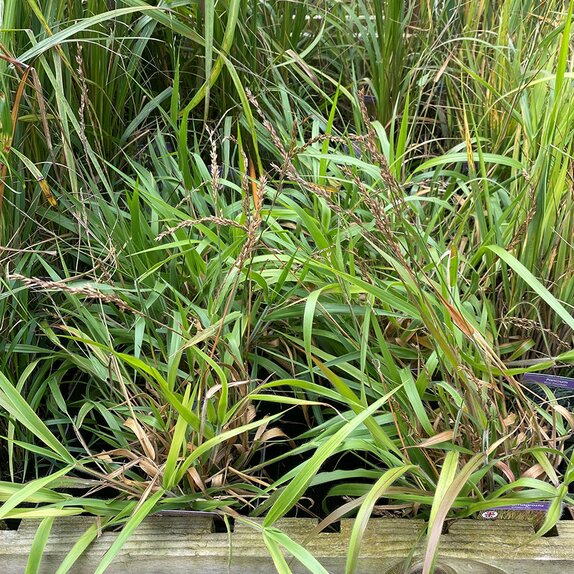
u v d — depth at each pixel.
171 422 0.95
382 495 0.80
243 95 1.04
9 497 0.80
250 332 1.07
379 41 1.53
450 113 1.54
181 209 1.22
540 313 1.09
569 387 0.95
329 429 0.89
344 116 1.63
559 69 0.95
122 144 1.33
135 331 0.96
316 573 0.72
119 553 0.85
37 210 1.17
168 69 1.50
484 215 1.17
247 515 0.90
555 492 0.80
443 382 0.87
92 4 1.18
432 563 0.73
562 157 1.11
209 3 0.94
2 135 0.96
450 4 1.59
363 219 1.19
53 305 1.09
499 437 0.89
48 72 1.01
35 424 0.83
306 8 1.54
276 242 1.14
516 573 0.84
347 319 1.06
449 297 0.95
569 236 1.08
